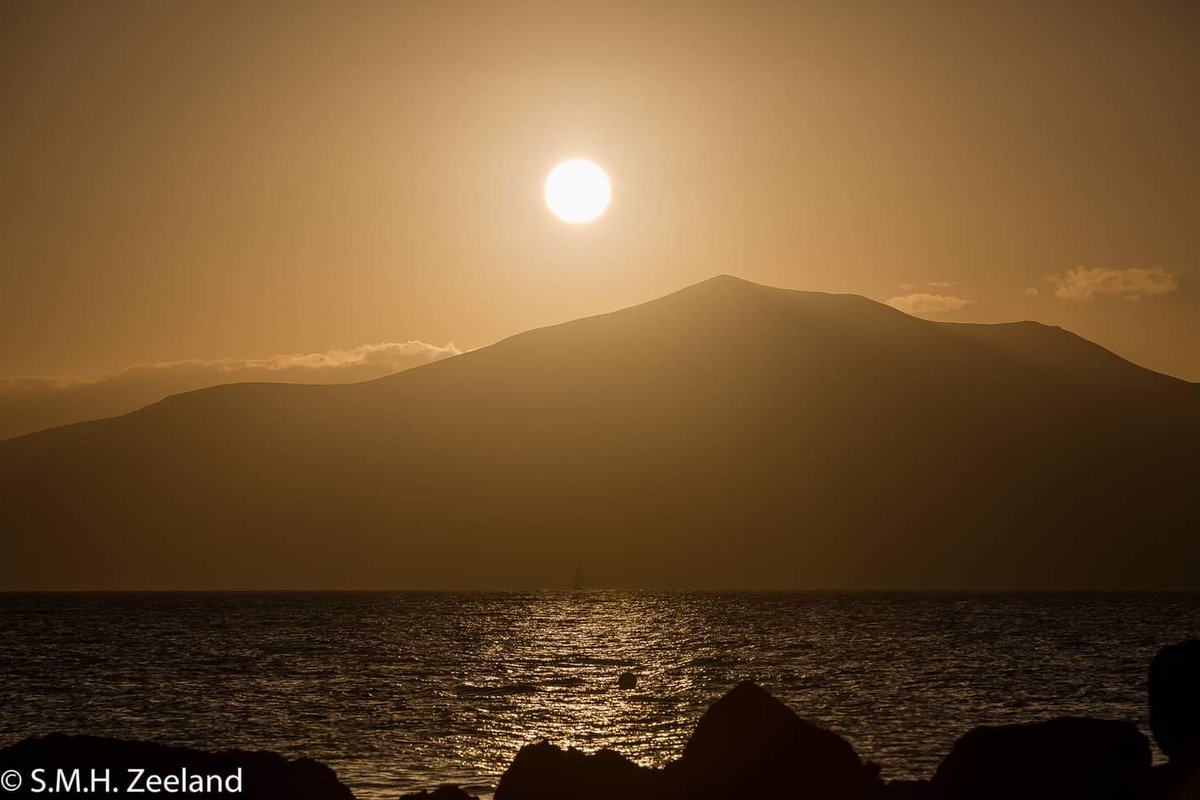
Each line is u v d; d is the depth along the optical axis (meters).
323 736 103.56
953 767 47.34
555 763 52.38
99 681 154.88
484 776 83.31
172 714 119.00
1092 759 45.00
